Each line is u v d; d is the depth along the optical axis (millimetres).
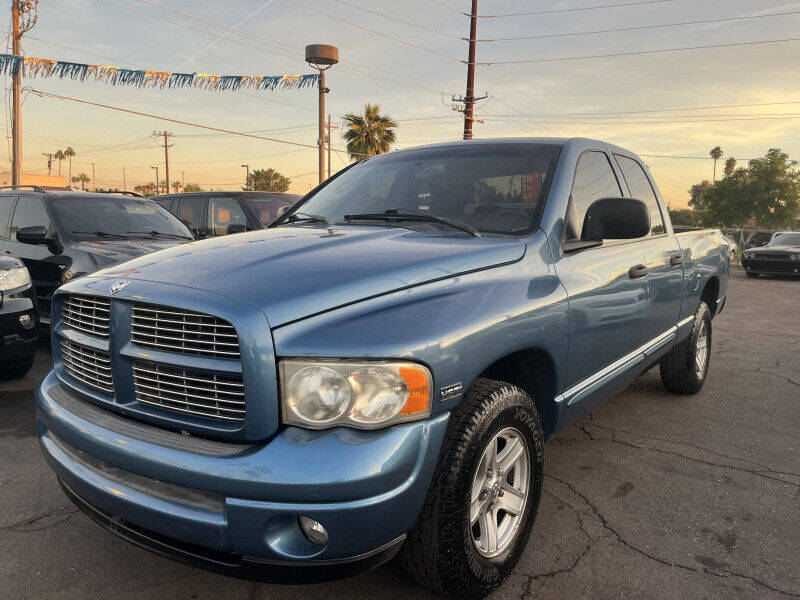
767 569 2547
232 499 1765
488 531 2289
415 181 3262
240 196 9000
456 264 2322
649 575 2496
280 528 1787
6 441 3877
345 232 2752
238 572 1848
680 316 4348
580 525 2898
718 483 3377
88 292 2209
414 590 2357
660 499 3174
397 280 2111
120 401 2121
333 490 1717
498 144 3361
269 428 1815
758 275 19656
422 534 2000
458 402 2008
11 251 6684
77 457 2188
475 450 2057
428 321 1985
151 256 2455
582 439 4043
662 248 3896
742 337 8039
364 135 34219
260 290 1934
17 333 4848
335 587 2383
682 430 4230
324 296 1942
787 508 3090
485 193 3016
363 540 1778
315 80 19406
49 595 2332
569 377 2766
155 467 1878
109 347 2127
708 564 2580
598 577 2475
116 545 2691
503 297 2301
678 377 4871
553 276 2646
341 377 1804
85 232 6473
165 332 1995
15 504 3057
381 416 1814
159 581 2430
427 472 1905
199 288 1981
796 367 6223
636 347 3578
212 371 1875
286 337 1830
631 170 3922
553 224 2791
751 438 4090
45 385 2496
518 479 2449
